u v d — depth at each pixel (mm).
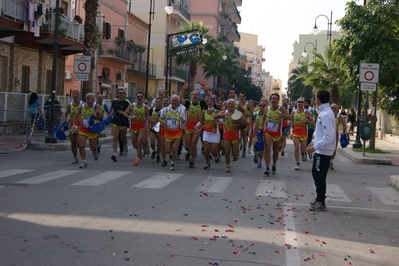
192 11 70500
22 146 19438
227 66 62312
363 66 20031
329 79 36156
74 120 14516
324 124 9336
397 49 21594
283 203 10141
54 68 20156
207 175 13789
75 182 11836
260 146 14859
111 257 6188
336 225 8422
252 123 18281
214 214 8797
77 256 6191
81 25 29406
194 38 38969
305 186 12469
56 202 9398
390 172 16609
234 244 6945
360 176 15320
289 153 22141
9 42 25359
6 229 7375
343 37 22422
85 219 8094
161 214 8625
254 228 7914
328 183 13500
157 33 54938
